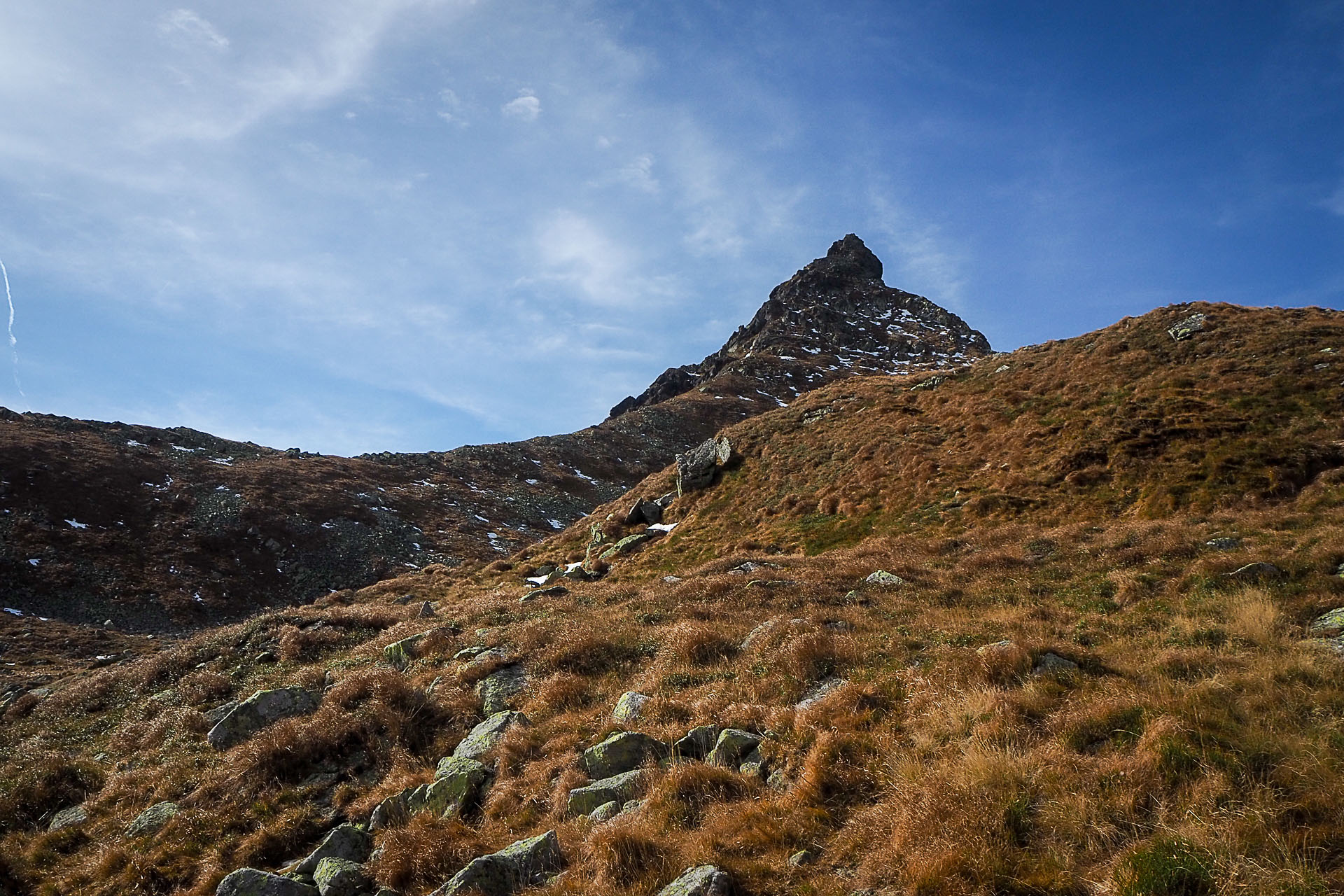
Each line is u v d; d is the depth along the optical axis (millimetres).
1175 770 7707
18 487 70625
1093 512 28578
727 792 10031
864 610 17984
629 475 122875
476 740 14172
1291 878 5957
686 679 14969
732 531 40906
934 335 163500
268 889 9625
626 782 10602
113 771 16469
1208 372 36000
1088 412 36281
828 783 9414
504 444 130125
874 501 37031
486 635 20672
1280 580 15172
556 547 52250
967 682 11078
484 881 8594
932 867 6988
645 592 24891
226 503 79812
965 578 21109
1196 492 26781
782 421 51938
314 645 23656
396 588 48000
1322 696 9180
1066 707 9750
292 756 14297
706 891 7395
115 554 66188
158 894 11273
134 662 26766
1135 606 15555
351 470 102812
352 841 11211
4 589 56125
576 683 15773
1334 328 36531
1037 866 6914
